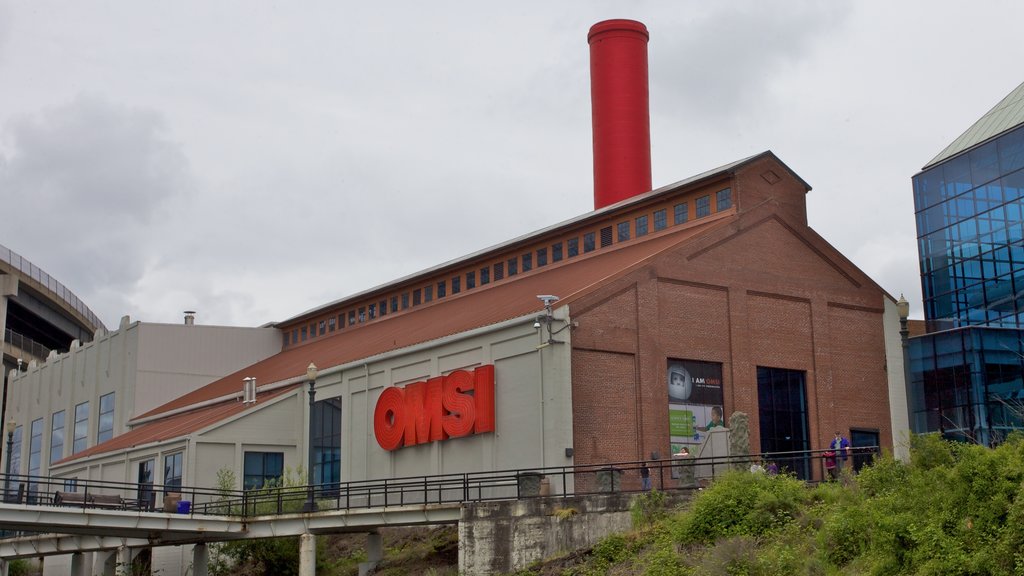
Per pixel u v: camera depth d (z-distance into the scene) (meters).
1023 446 27.55
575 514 38.09
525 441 47.97
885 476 32.97
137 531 47.72
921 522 27.44
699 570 31.50
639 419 49.44
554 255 63.72
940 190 69.38
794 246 56.62
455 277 70.25
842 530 30.28
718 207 55.94
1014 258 63.12
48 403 96.12
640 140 82.62
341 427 60.31
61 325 127.00
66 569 71.81
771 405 54.03
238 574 52.78
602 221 61.12
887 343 58.59
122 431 82.75
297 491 53.53
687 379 51.47
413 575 43.47
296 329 86.00
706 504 34.75
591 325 48.81
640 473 47.31
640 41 84.06
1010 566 24.81
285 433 63.97
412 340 57.12
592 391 48.41
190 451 61.56
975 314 65.75
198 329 84.69
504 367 49.75
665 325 51.31
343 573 48.12
